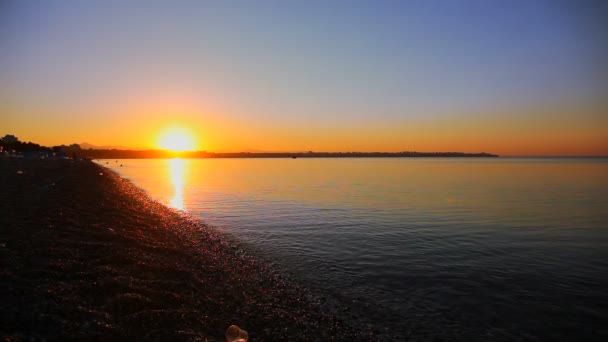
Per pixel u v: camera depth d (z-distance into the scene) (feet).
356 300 40.68
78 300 28.84
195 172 368.07
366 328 33.81
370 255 59.57
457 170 398.01
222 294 37.76
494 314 37.76
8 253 37.47
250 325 31.37
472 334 33.47
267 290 41.83
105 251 43.50
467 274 50.47
